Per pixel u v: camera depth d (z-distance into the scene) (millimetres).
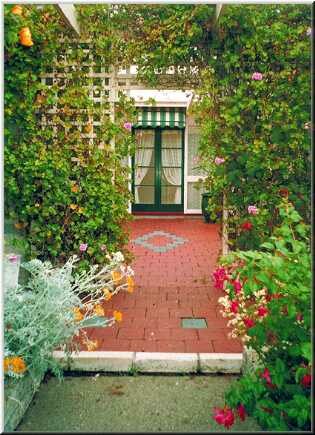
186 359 4020
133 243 9867
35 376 3551
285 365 3115
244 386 2982
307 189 5715
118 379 3934
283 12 5652
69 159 5863
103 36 5781
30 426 3252
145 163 14609
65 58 5816
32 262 4121
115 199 5934
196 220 13617
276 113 5664
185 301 5801
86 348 4344
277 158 5715
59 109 5816
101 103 5945
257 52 5680
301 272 2906
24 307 3582
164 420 3314
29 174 5598
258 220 5652
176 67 6062
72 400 3592
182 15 5723
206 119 6004
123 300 5844
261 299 3812
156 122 13656
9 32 5020
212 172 6051
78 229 5918
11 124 5547
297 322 3072
